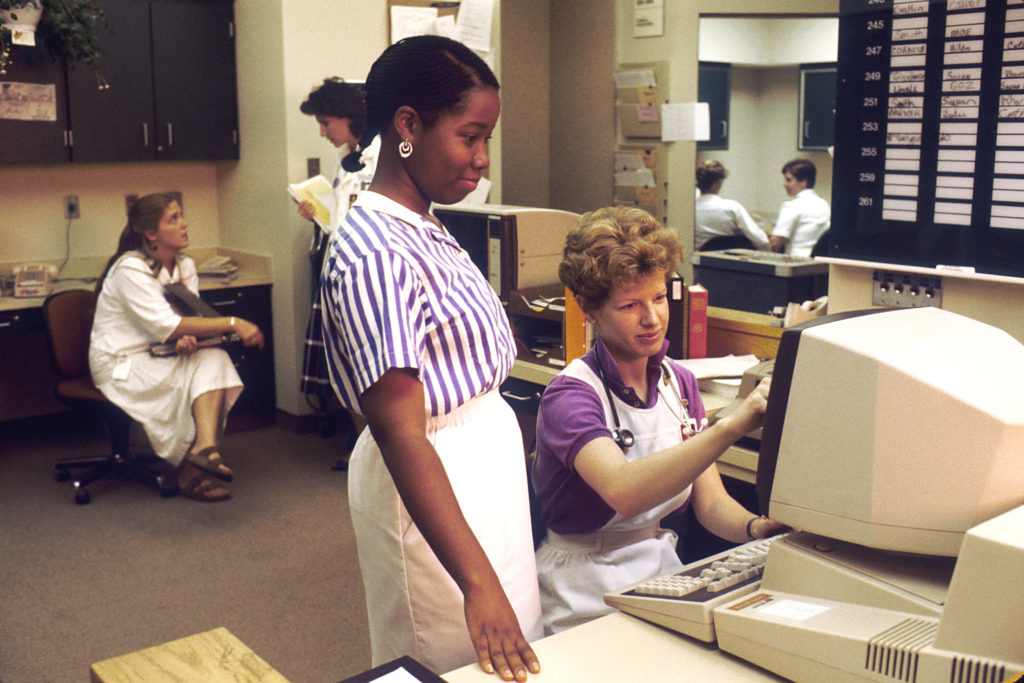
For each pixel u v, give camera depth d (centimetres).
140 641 287
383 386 113
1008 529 94
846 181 201
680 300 261
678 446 131
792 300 303
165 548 355
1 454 463
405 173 125
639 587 129
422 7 474
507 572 133
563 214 287
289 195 471
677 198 522
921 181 188
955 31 178
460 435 128
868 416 108
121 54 468
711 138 858
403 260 116
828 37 827
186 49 486
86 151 466
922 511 107
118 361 397
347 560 346
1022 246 176
